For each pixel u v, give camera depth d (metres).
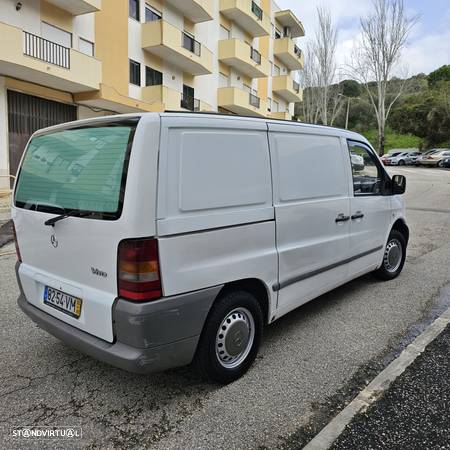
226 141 2.71
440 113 42.56
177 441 2.28
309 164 3.49
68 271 2.65
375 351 3.31
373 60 37.62
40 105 15.44
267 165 3.02
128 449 2.22
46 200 2.82
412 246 7.14
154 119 2.32
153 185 2.28
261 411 2.53
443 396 2.64
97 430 2.37
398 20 36.38
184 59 21.33
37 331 3.68
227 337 2.78
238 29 28.83
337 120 57.25
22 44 12.72
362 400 2.61
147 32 19.22
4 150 14.05
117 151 2.37
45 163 2.91
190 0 20.80
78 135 2.68
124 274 2.28
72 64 14.54
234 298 2.77
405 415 2.45
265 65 30.86
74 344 2.61
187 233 2.43
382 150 39.38
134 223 2.23
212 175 2.59
